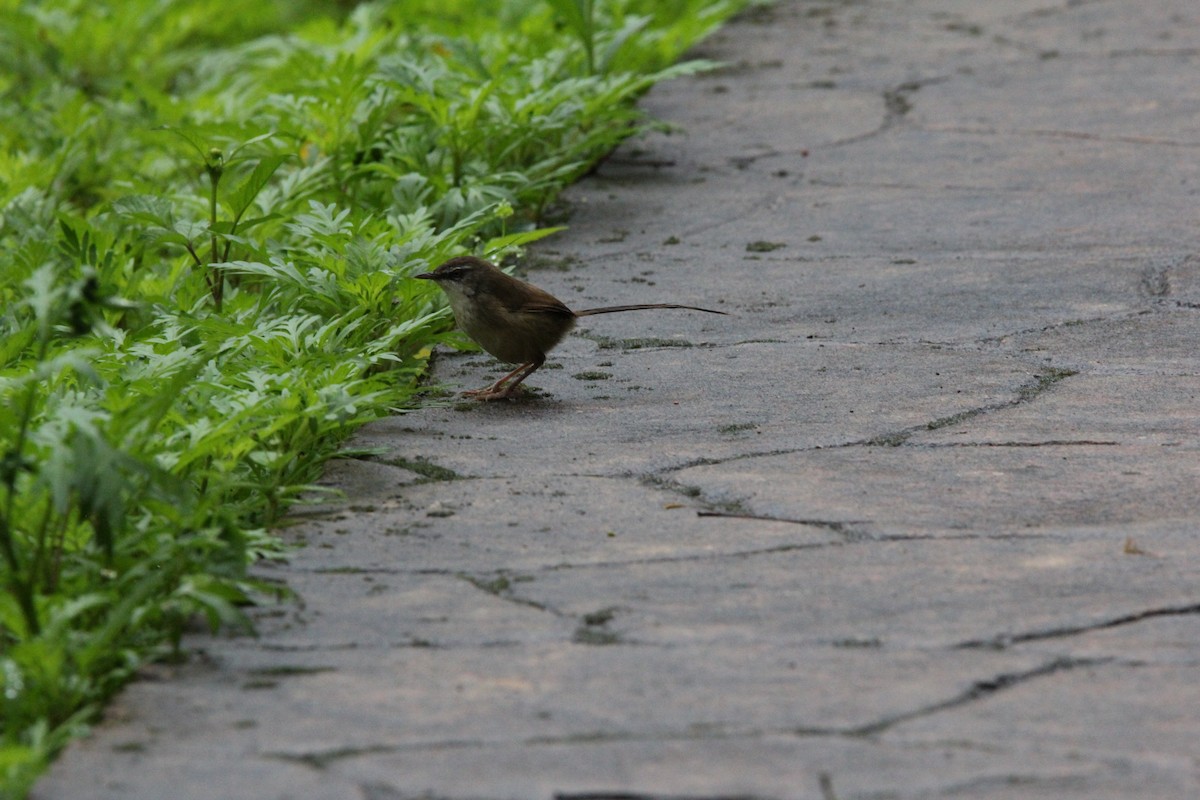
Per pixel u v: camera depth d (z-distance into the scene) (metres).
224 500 8.94
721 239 15.61
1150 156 17.62
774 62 22.89
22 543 7.70
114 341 10.58
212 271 13.13
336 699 6.73
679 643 7.29
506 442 10.47
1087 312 13.11
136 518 8.31
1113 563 8.20
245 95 20.58
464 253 12.89
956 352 12.27
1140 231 15.16
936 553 8.40
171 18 25.27
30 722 6.47
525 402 11.39
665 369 12.10
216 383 9.54
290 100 16.66
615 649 7.23
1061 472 9.66
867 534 8.70
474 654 7.19
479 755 6.21
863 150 18.44
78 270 12.42
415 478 9.76
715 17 24.48
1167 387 11.31
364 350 10.79
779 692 6.76
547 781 6.00
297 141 16.12
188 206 15.12
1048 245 14.91
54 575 7.43
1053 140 18.42
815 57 23.06
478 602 7.80
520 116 16.23
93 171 18.47
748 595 7.86
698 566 8.27
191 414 9.23
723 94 21.23
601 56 19.36
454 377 12.14
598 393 11.59
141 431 7.80
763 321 13.23
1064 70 21.56
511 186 16.11
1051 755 6.20
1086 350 12.22
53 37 23.89
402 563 8.34
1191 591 7.80
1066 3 25.78
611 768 6.10
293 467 9.48
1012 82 21.11
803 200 16.78
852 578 8.06
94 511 7.13
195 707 6.66
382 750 6.26
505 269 13.42
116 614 6.86
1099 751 6.23
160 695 6.78
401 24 22.06
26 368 10.17
